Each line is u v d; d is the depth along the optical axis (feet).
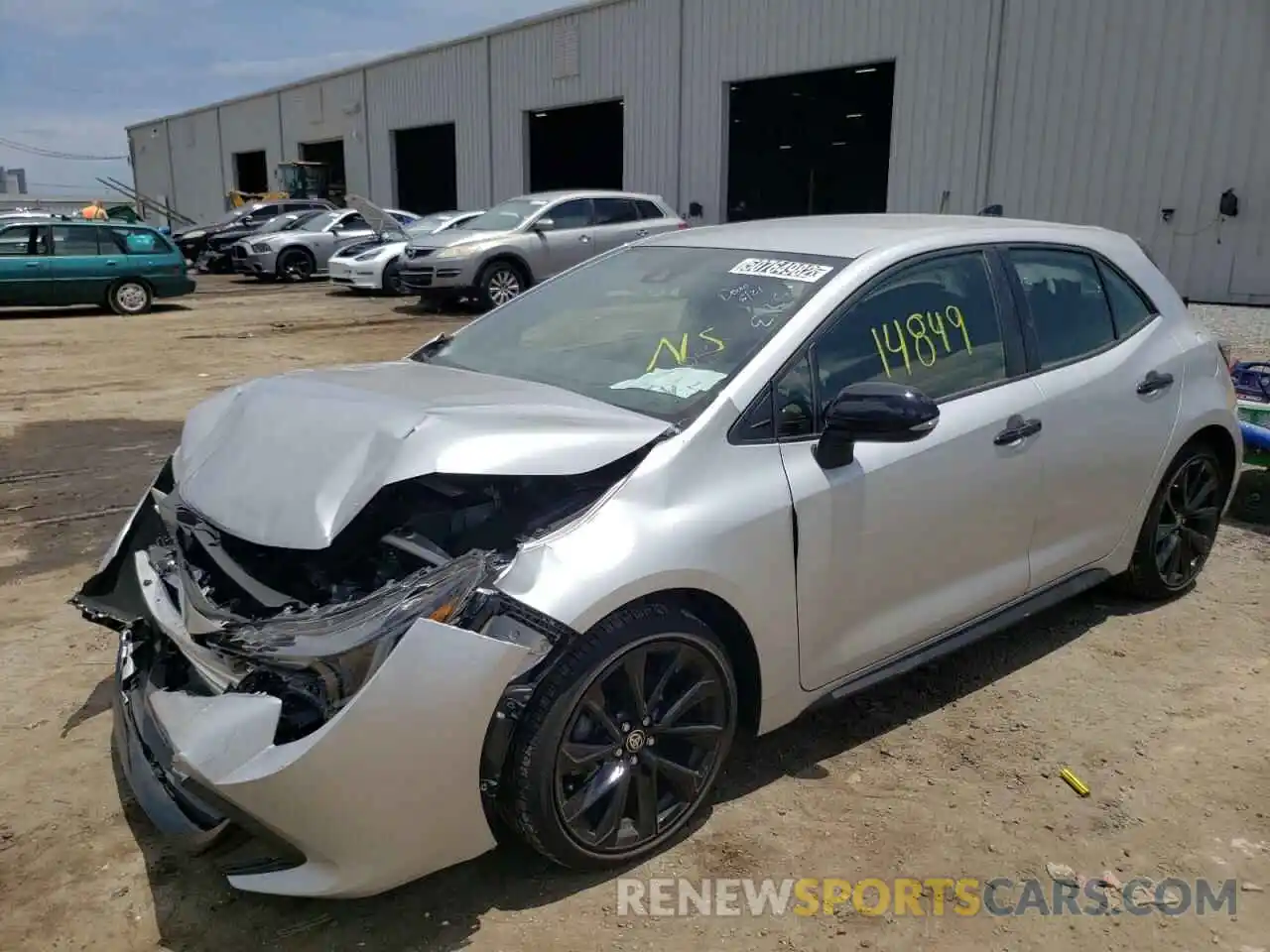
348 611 8.07
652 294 12.03
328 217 80.07
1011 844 9.75
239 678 8.56
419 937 8.52
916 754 11.27
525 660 8.23
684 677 9.52
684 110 71.05
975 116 54.29
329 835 7.77
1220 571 16.57
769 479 9.72
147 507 11.37
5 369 36.96
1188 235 46.75
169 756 8.64
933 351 11.44
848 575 10.37
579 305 12.62
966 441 11.28
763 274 11.54
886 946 8.46
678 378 10.31
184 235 90.58
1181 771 10.96
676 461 9.30
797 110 94.73
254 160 139.95
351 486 8.65
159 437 26.40
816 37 61.87
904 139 57.98
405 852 8.05
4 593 15.84
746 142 97.86
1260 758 11.20
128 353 40.81
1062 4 49.83
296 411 9.87
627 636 8.79
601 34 76.84
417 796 7.93
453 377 11.19
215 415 10.95
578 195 55.06
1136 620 14.69
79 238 54.54
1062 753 11.30
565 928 8.61
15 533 18.79
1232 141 44.73
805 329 10.41
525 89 85.10
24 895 9.04
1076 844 9.75
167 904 8.95
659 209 57.67
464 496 9.34
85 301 54.54
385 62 102.17
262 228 83.30
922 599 11.30
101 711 12.17
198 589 9.01
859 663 10.83
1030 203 52.49
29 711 12.14
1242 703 12.36
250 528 8.77
